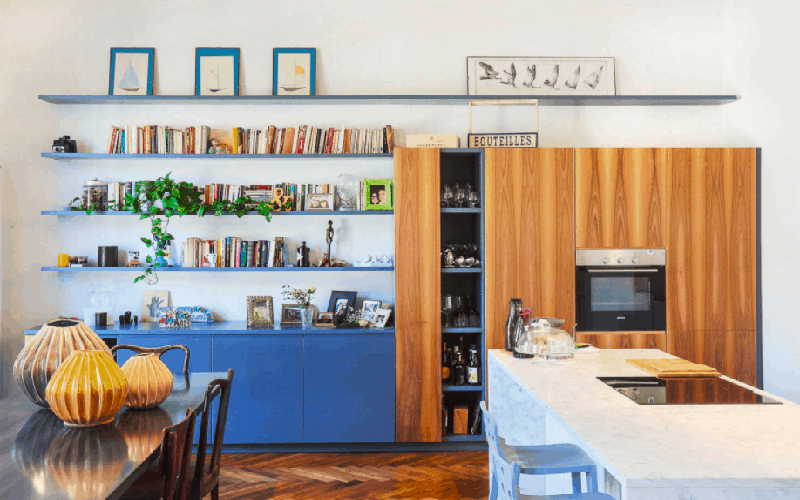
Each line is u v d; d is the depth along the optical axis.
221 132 4.57
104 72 4.61
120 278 4.63
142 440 2.00
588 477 1.99
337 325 4.38
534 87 4.69
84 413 2.10
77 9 4.59
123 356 4.11
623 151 4.28
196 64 4.62
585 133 4.75
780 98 4.14
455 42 4.73
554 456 2.10
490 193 4.25
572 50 4.75
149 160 4.63
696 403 2.13
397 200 4.26
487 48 4.73
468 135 4.50
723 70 4.75
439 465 4.00
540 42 4.74
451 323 4.43
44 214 4.34
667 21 4.70
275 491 3.53
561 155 4.27
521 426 3.01
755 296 4.31
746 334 4.30
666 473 1.44
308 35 4.69
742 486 1.42
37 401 2.36
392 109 4.70
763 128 4.34
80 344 2.37
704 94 4.76
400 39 4.72
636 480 1.42
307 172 4.69
